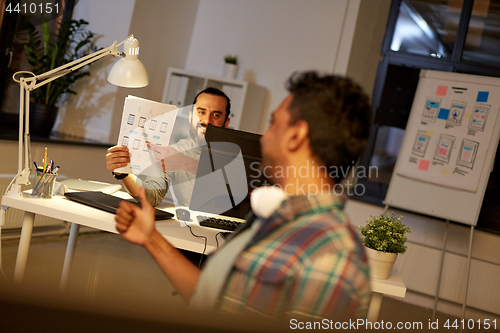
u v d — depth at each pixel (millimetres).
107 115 3908
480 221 3791
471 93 3318
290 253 526
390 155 4207
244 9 4523
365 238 1561
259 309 522
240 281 546
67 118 3986
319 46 4266
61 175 3320
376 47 4180
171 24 4355
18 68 3500
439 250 3736
